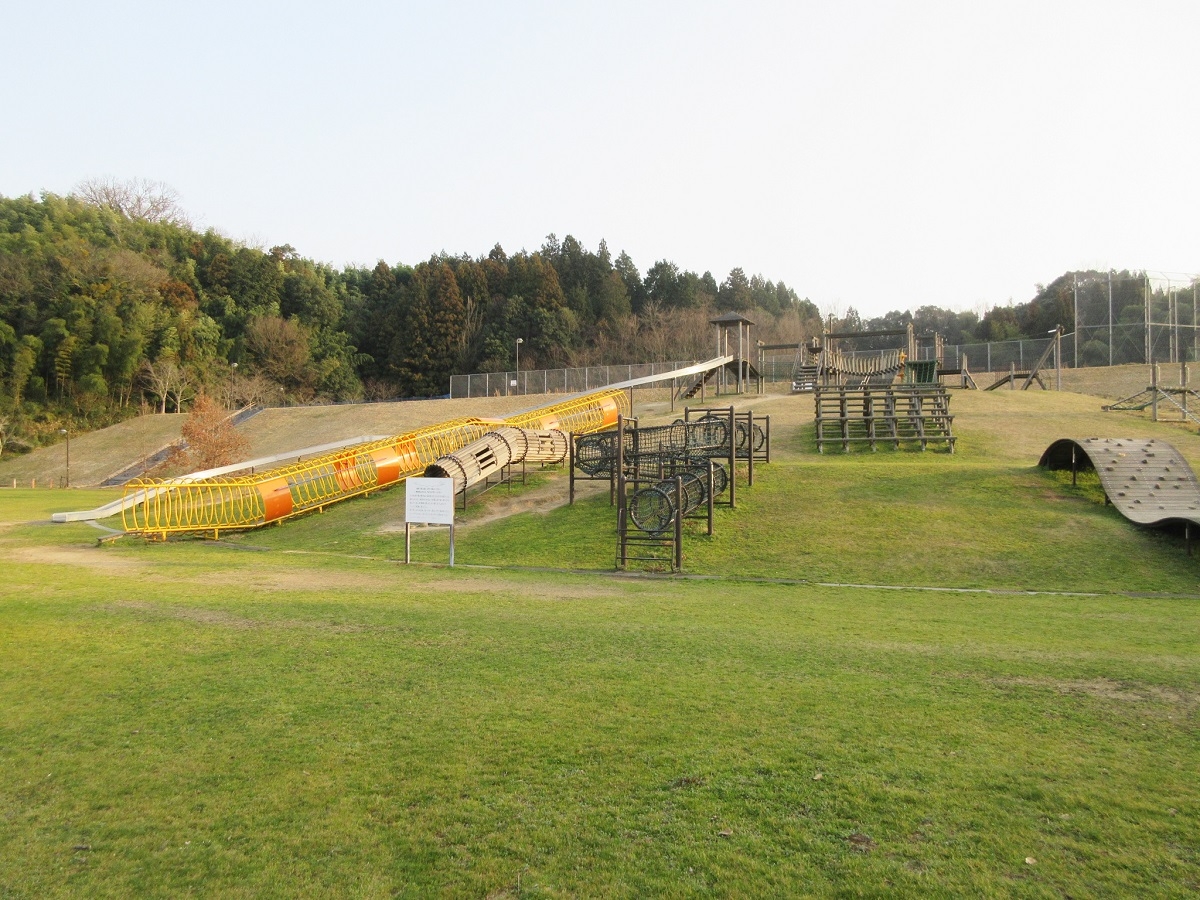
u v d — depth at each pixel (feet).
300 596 41.47
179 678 25.76
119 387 247.29
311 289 336.29
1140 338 149.07
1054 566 48.06
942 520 57.06
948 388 132.46
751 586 45.85
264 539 74.90
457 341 306.96
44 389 236.84
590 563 55.16
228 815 16.52
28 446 219.41
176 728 21.40
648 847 14.76
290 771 18.51
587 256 369.09
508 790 17.21
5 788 18.04
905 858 14.17
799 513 60.95
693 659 27.27
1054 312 257.14
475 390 213.87
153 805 17.04
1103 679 24.27
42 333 243.19
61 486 184.96
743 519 60.54
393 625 33.24
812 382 141.69
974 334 295.69
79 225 330.34
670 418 119.24
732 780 17.35
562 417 107.34
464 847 14.97
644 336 300.40
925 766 17.88
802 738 19.69
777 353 293.23
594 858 14.44
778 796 16.60
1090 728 20.12
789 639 30.45
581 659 27.37
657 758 18.58
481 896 13.46
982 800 16.24
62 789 17.94
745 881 13.57
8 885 14.15
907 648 28.81
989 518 56.85
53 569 53.47
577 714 21.67
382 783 17.75
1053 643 29.66
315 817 16.30
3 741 20.75
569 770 18.08
